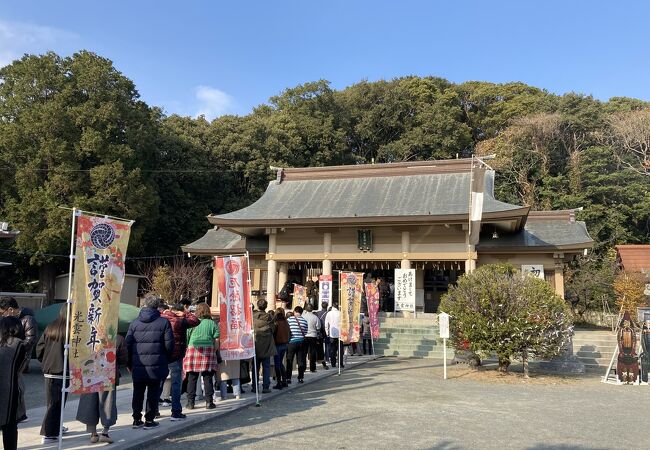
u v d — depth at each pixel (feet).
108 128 90.99
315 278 91.50
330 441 21.59
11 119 90.33
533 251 73.51
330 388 36.22
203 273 107.45
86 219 20.02
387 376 42.55
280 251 81.35
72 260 19.34
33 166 84.94
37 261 89.45
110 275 20.62
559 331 42.37
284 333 34.83
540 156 130.93
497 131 160.86
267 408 28.94
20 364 17.26
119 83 95.96
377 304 59.88
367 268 91.50
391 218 71.67
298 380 37.83
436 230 74.38
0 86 92.99
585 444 21.50
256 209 84.23
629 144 132.77
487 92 169.78
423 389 36.04
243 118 139.44
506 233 79.15
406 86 169.68
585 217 118.83
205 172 120.98
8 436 16.74
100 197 88.33
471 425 24.80
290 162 134.00
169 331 22.85
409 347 61.31
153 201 95.81
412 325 67.82
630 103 152.15
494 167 131.95
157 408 23.38
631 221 124.77
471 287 44.32
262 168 125.49
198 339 27.35
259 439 21.95
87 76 91.04
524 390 36.83
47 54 91.71
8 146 85.66
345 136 158.20
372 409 28.58
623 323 43.04
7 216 86.53
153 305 23.07
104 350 20.10
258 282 87.71
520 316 41.52
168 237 116.06
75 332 19.21
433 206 74.74
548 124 130.11
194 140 123.13
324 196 85.76
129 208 91.30
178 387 24.66
